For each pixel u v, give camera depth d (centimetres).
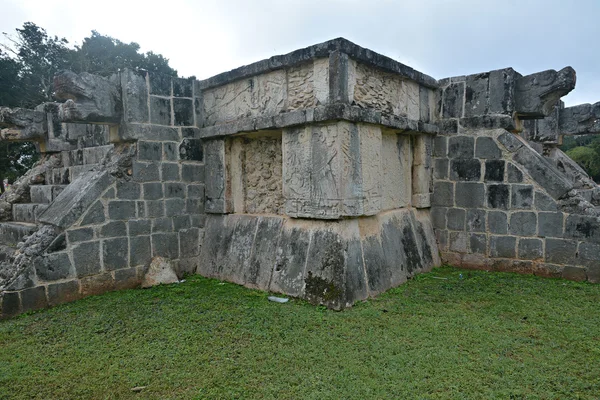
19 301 426
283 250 495
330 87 438
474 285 505
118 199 518
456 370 285
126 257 524
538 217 546
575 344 329
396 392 258
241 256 546
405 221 575
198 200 609
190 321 391
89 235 489
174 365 300
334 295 423
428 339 339
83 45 1952
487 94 588
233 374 285
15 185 779
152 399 256
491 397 251
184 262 590
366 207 467
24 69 1850
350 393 257
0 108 732
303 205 474
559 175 552
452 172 620
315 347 326
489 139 585
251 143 583
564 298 447
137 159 537
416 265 563
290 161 486
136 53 2077
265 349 324
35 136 773
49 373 292
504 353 313
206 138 600
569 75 538
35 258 443
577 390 259
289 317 395
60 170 744
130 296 480
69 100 500
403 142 596
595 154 2136
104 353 324
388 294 468
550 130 894
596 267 502
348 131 439
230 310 422
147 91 546
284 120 477
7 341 353
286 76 495
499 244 578
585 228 511
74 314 420
